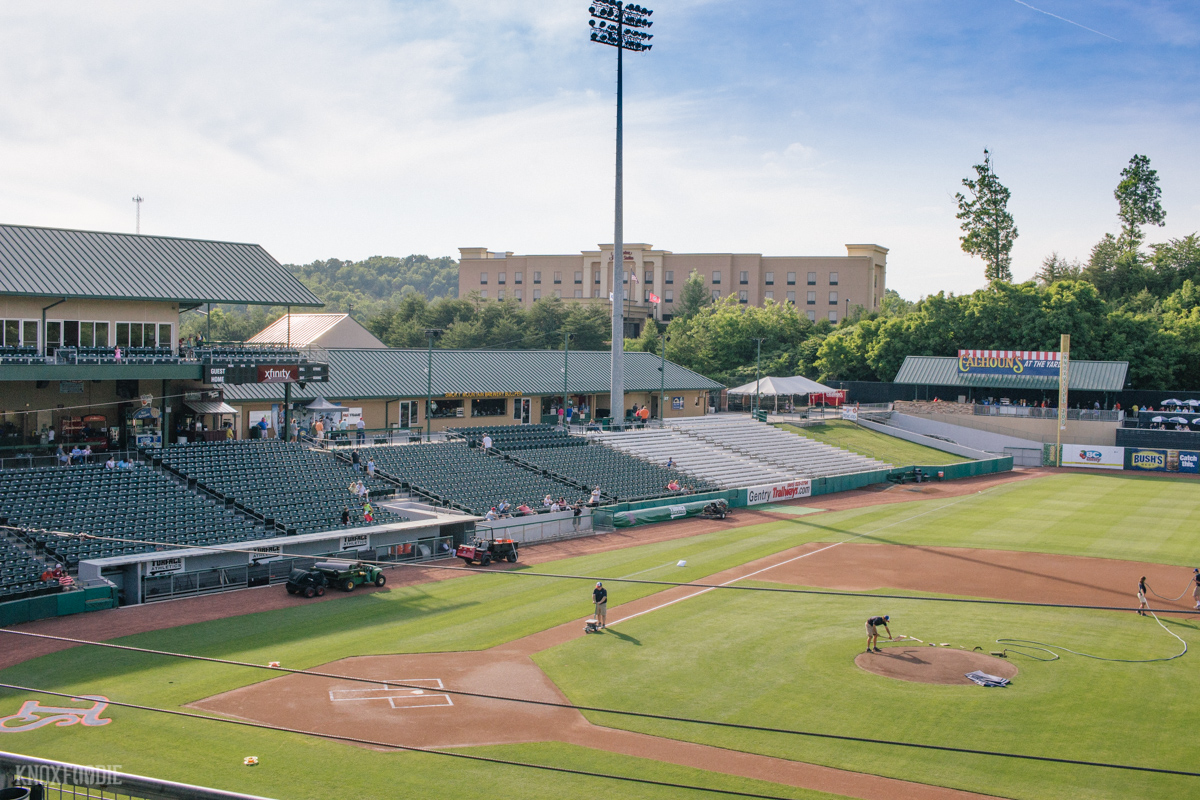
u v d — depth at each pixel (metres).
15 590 35.47
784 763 23.95
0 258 47.06
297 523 46.75
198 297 51.66
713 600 41.09
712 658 32.41
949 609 39.75
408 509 53.12
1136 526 60.84
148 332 52.28
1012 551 52.50
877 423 104.56
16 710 26.27
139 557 38.94
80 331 49.25
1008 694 28.84
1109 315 117.38
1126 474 90.31
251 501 48.00
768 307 147.00
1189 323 118.12
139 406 52.75
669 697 28.52
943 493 77.81
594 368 94.56
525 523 54.12
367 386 71.38
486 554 47.44
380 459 59.31
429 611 38.56
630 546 53.59
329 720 26.19
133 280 50.59
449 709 27.28
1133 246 164.25
